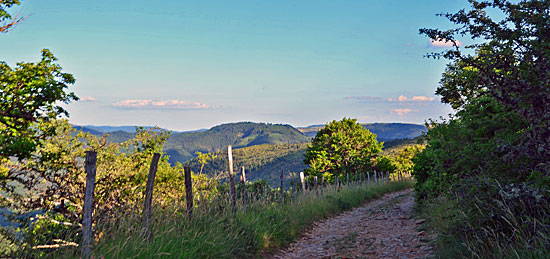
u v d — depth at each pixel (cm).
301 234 1137
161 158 1267
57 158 963
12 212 807
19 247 503
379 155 4506
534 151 461
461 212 623
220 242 716
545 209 475
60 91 983
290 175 1808
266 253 864
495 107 608
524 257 444
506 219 496
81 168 998
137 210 727
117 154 1124
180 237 652
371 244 929
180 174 1152
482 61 522
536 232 455
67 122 1061
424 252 759
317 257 856
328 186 2427
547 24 461
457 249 615
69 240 548
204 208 845
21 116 931
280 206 1230
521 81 450
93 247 526
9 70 941
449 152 679
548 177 455
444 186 768
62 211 924
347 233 1150
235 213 924
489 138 630
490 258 523
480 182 568
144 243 577
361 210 1841
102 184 1004
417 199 1485
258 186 1573
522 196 485
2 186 824
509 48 493
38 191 892
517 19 496
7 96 937
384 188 3039
